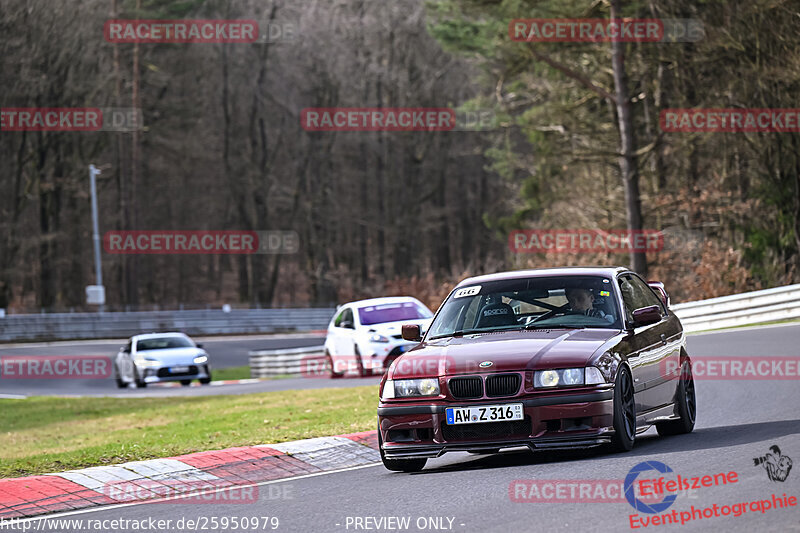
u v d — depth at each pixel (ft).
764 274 530.68
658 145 491.31
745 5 472.85
